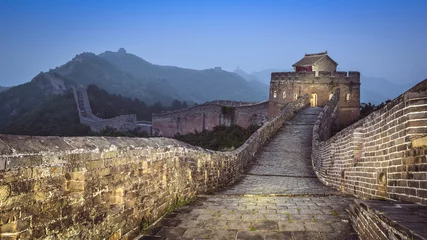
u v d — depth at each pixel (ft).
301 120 106.73
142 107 386.93
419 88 20.53
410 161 20.30
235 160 54.19
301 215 25.29
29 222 13.09
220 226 22.89
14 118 360.07
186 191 31.27
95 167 17.03
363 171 30.76
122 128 261.65
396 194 22.57
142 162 22.09
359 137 32.96
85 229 16.15
